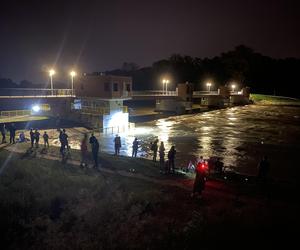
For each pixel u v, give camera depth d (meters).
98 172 19.66
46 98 55.34
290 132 53.38
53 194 14.09
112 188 15.45
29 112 59.16
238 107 98.25
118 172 19.88
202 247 8.74
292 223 10.25
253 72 149.88
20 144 29.80
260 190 16.12
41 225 11.03
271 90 145.88
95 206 12.71
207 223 10.35
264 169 17.81
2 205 12.29
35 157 23.86
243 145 42.28
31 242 9.81
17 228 10.64
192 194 14.37
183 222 11.05
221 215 11.52
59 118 55.72
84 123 53.06
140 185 16.80
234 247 8.62
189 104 81.56
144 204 12.97
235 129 56.09
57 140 41.09
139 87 143.12
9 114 56.62
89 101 55.78
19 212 11.95
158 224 10.82
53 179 16.69
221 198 14.54
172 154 20.08
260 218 10.73
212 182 17.53
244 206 13.10
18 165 19.56
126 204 12.98
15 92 74.81
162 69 146.12
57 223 11.27
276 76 149.62
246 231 9.53
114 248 9.16
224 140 45.72
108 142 42.47
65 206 12.88
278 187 16.89
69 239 9.95
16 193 14.02
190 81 142.88
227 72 149.12
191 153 37.06
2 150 26.50
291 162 33.16
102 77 51.09
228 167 30.58
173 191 15.64
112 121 51.69
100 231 10.45
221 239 9.05
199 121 66.62
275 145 42.38
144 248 9.03
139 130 53.84
